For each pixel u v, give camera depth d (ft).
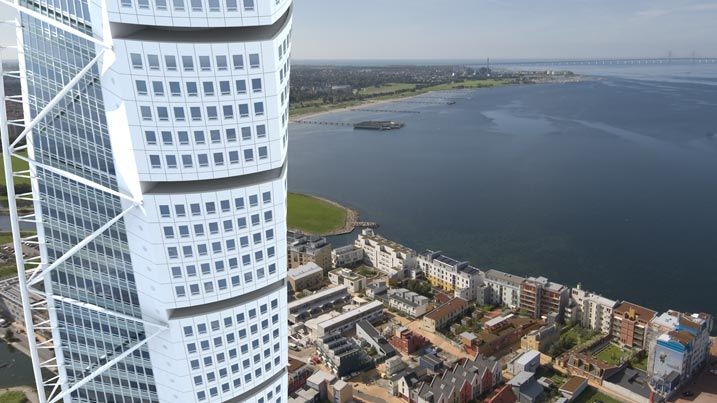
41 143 359.66
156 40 315.37
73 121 347.15
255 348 409.69
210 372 397.60
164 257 358.23
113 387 411.34
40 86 351.25
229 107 335.88
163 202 344.28
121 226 361.51
